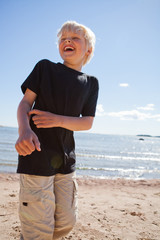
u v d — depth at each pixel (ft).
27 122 4.35
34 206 4.60
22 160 4.77
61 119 4.75
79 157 77.36
